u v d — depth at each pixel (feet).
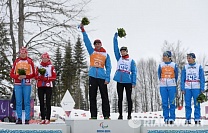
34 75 35.86
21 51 35.70
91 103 36.83
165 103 38.68
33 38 61.98
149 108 187.21
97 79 36.94
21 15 61.82
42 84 36.27
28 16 62.08
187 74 38.60
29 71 35.65
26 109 35.32
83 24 37.78
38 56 61.67
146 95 187.73
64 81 139.95
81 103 169.58
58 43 62.80
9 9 62.59
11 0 62.23
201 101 36.96
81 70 159.33
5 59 64.18
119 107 37.96
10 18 62.75
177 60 138.31
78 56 156.35
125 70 38.09
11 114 54.80
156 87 184.96
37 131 33.19
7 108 54.70
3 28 63.26
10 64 63.82
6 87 91.71
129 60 38.52
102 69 37.09
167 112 38.60
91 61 37.35
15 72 35.70
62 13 61.82
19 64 35.55
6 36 63.72
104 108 37.04
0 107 54.24
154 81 185.88
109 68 37.09
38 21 62.13
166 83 38.68
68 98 55.36
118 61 38.70
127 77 38.01
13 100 38.04
